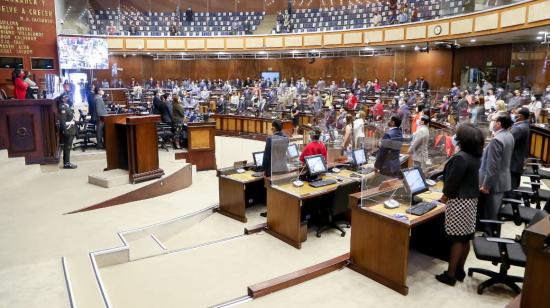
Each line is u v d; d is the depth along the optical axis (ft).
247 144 46.16
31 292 12.28
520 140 19.33
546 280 8.48
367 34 63.00
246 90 63.52
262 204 23.89
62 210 19.56
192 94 61.05
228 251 17.24
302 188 18.48
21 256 14.79
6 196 21.31
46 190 22.39
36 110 25.68
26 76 29.37
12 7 34.60
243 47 72.64
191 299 13.44
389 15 62.90
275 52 74.49
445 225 13.87
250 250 17.33
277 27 73.61
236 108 55.93
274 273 15.28
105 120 24.67
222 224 20.98
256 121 50.29
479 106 38.60
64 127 26.63
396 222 13.38
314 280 14.35
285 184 19.07
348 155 24.67
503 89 53.31
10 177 22.82
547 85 50.01
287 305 12.82
